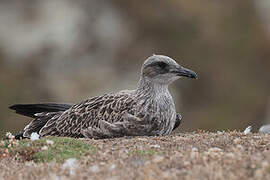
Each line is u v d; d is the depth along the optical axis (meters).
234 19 27.47
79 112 11.76
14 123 23.20
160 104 11.60
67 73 25.88
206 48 26.61
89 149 9.58
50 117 12.34
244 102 25.38
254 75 26.28
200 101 25.38
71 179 7.68
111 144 9.95
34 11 26.72
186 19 27.09
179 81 25.45
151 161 8.28
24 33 26.45
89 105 11.79
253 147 9.27
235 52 26.72
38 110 12.66
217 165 7.84
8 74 25.28
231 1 27.89
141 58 26.61
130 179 7.53
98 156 9.05
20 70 25.61
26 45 26.19
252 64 26.50
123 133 11.30
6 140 10.22
